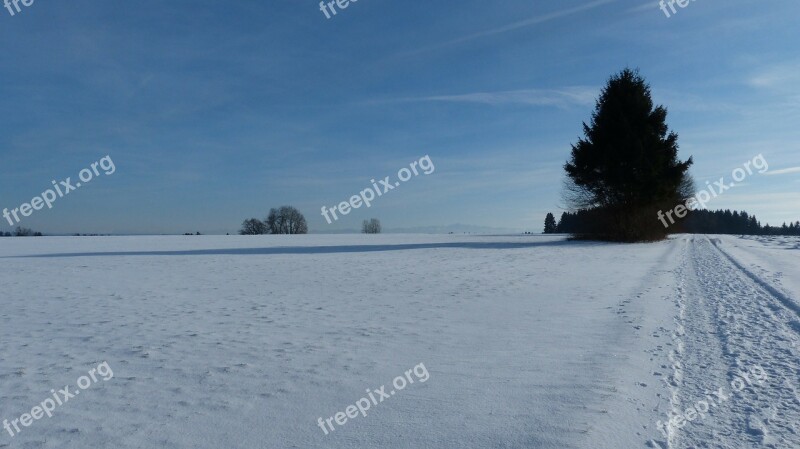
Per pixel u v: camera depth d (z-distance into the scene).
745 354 6.96
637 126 38.47
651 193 39.03
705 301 11.36
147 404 5.53
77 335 8.95
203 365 6.96
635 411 5.08
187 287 15.39
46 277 18.42
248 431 4.80
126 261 25.62
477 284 15.47
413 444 4.47
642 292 13.09
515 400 5.43
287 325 9.59
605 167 39.06
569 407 5.20
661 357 6.92
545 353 7.26
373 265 22.45
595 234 43.38
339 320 10.02
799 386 5.72
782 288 13.03
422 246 37.66
